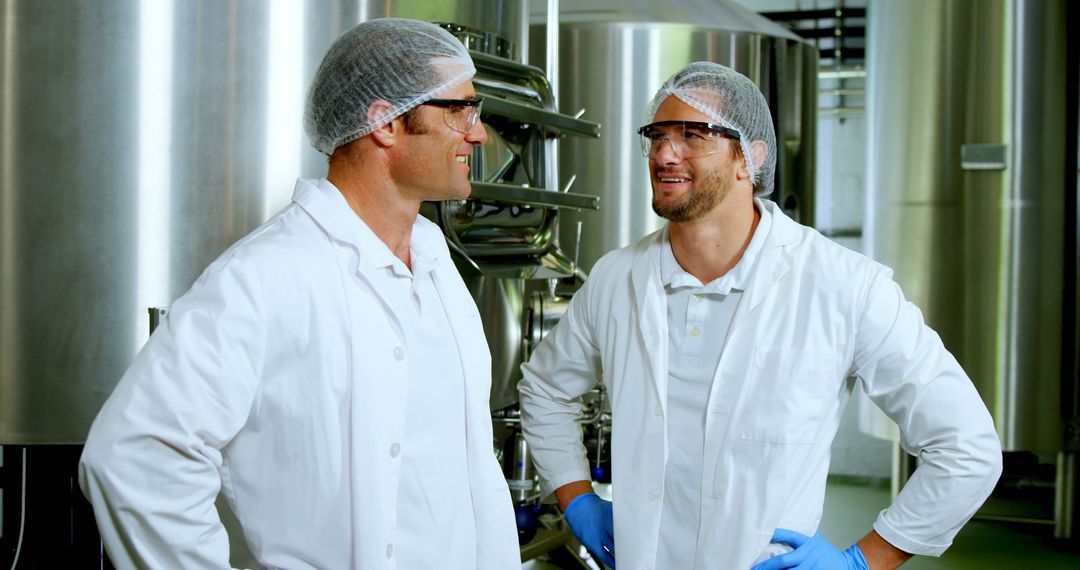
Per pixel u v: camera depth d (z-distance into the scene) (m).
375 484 1.25
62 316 1.84
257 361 1.21
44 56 1.82
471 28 2.28
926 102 4.22
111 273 1.84
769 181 1.77
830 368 1.63
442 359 1.40
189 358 1.16
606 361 1.79
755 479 1.60
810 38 5.57
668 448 1.67
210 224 1.88
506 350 2.42
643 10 3.71
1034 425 4.17
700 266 1.69
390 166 1.36
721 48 3.70
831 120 5.60
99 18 1.81
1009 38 4.09
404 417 1.31
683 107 1.61
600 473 2.77
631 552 1.66
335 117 1.34
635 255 1.80
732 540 1.59
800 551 1.58
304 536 1.25
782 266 1.67
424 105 1.33
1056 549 4.33
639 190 3.64
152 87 1.83
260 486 1.26
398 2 2.08
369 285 1.32
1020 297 4.15
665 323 1.69
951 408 1.60
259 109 1.90
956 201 4.20
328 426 1.25
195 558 1.18
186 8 1.85
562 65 3.69
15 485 2.24
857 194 5.58
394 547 1.29
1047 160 4.12
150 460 1.14
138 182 1.84
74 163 1.82
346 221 1.33
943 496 1.59
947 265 4.22
